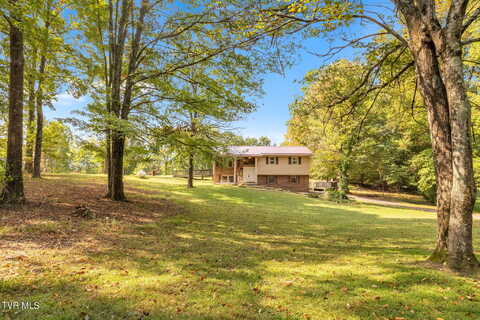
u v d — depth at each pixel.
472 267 4.29
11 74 7.88
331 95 8.26
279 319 2.89
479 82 11.80
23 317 2.71
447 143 4.69
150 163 11.39
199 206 13.12
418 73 5.03
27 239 5.35
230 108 10.25
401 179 31.92
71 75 10.27
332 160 24.39
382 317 2.95
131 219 8.55
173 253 5.36
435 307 3.17
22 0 6.78
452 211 4.50
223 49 7.54
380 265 4.83
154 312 2.95
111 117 8.30
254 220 10.29
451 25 4.39
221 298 3.37
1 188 8.48
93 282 3.67
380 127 21.52
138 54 10.95
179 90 10.15
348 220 11.73
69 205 9.12
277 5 5.93
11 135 7.85
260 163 32.31
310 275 4.29
